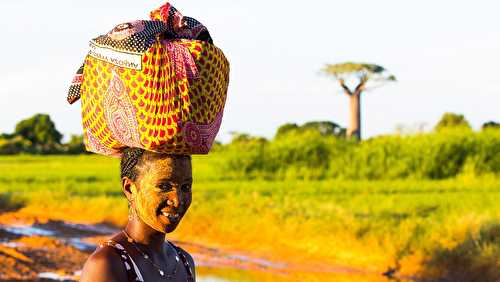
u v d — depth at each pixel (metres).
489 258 13.90
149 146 3.19
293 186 32.59
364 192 27.86
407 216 19.97
